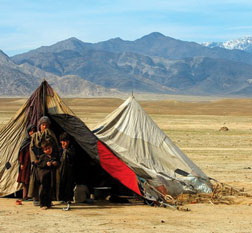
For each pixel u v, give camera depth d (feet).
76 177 50.47
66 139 45.44
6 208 45.39
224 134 151.23
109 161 49.26
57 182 44.88
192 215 43.04
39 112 52.03
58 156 45.14
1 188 51.88
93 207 46.68
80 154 50.67
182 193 53.88
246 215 43.19
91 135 49.44
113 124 59.06
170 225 38.22
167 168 56.54
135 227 37.19
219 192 55.47
